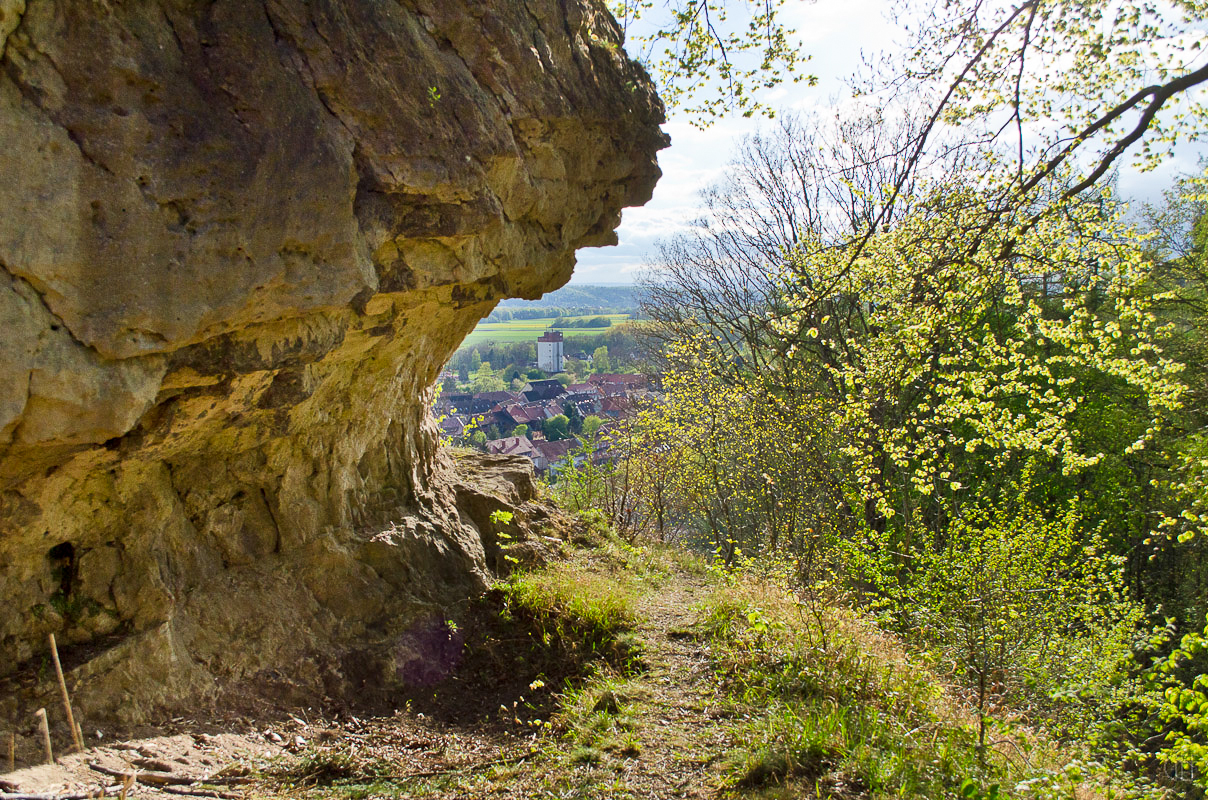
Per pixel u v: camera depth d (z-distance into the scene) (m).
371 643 5.68
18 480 3.62
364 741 4.80
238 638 4.96
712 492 15.11
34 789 3.22
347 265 4.09
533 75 5.18
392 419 6.71
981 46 6.70
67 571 4.25
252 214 3.58
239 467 5.20
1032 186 6.62
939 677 6.32
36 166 2.90
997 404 15.71
